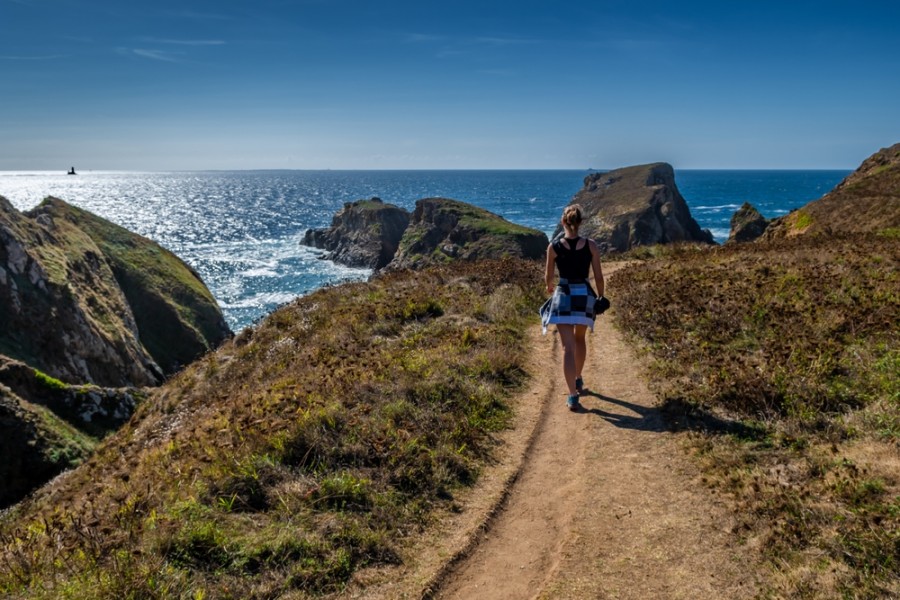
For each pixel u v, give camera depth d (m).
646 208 96.38
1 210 39.06
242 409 7.01
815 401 5.68
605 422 6.10
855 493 4.07
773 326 8.08
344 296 13.89
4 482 18.88
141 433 10.66
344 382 7.06
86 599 3.42
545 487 4.96
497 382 7.41
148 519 4.33
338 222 105.69
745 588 3.47
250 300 65.56
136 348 43.09
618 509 4.50
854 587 3.21
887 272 10.16
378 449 5.31
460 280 14.05
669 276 12.29
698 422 5.81
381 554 4.03
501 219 87.12
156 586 3.52
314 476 4.96
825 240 17.16
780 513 4.10
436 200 91.00
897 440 4.66
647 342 8.62
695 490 4.63
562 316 6.26
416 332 9.77
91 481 8.60
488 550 4.13
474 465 5.37
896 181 28.20
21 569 4.17
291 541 4.00
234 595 3.54
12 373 23.11
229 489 4.77
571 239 6.33
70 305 37.41
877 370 6.11
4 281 34.12
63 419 23.44
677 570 3.72
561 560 3.93
